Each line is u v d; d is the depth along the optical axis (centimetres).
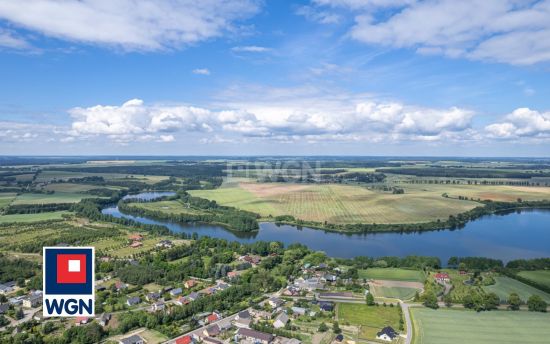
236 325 15162
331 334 14375
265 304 17012
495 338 13888
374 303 17138
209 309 16400
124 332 14488
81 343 13538
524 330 14500
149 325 14825
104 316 15225
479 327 14762
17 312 15438
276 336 14312
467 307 16638
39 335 13812
